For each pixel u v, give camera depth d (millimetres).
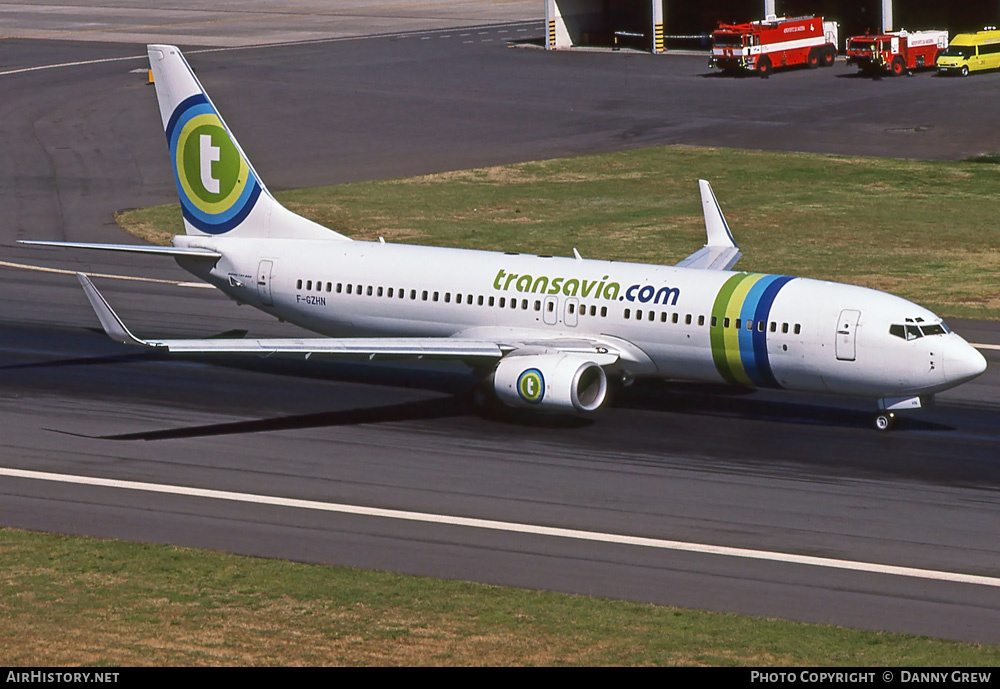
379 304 191000
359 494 150250
